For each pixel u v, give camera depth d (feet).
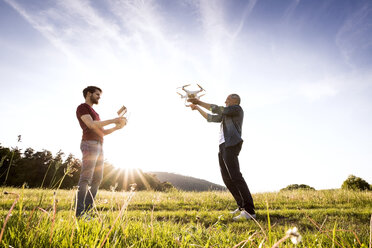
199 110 14.21
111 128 11.98
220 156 14.29
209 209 17.88
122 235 4.95
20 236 3.99
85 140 10.28
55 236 4.18
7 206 13.01
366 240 5.65
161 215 12.58
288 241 5.44
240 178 12.48
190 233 5.67
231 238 5.76
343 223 10.55
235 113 13.42
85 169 9.78
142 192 29.01
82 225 5.03
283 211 13.97
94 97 11.76
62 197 16.31
